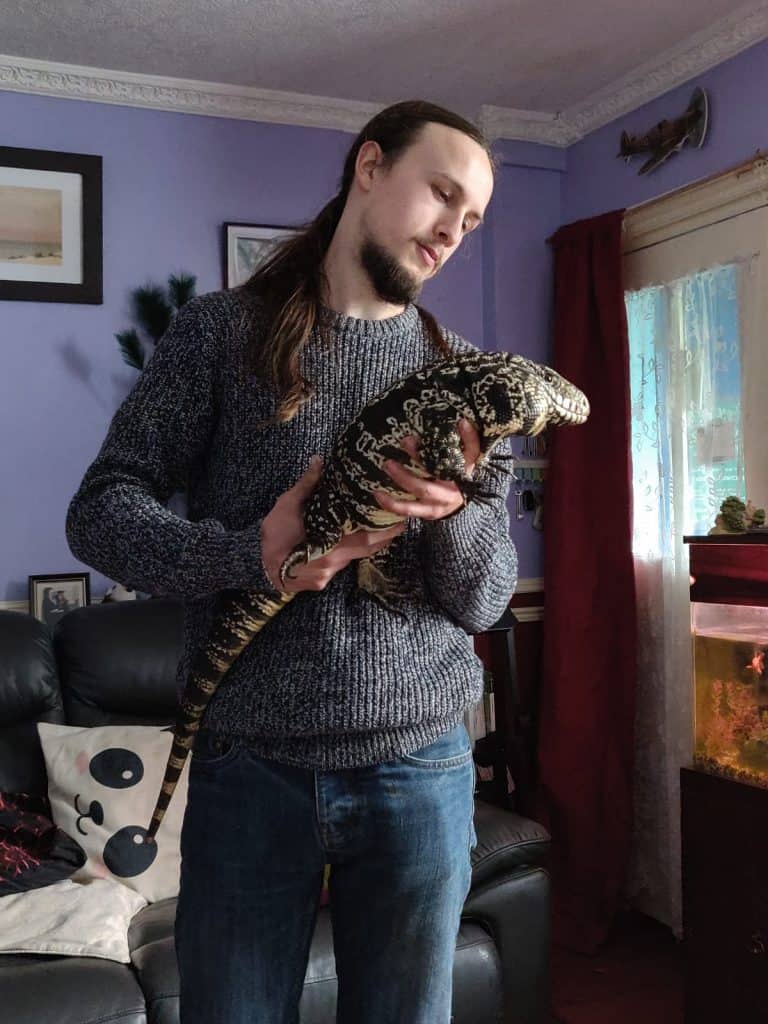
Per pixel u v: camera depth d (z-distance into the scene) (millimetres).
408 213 1063
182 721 1098
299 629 1036
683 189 3094
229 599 1041
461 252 3715
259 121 3453
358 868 1065
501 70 3248
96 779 2379
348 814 1044
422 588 1101
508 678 3180
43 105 3199
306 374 1082
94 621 2701
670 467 3209
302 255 1148
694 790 2438
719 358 3037
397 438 953
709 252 3049
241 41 3012
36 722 2580
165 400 1076
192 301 1140
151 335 3281
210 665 1047
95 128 3256
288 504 975
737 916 2326
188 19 2859
